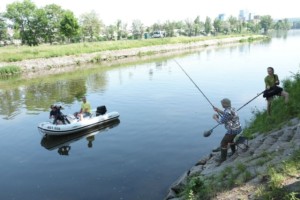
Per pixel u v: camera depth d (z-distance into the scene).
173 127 14.20
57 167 10.73
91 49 50.25
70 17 56.50
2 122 16.47
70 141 13.27
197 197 6.49
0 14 65.56
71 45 54.25
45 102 20.78
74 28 57.59
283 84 14.26
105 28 84.06
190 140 12.45
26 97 22.67
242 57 42.59
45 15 56.19
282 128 8.94
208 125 14.21
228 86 23.06
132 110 17.62
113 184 9.27
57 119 14.62
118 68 37.16
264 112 11.34
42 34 57.44
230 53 50.16
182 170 9.85
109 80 28.59
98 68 38.19
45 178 9.95
